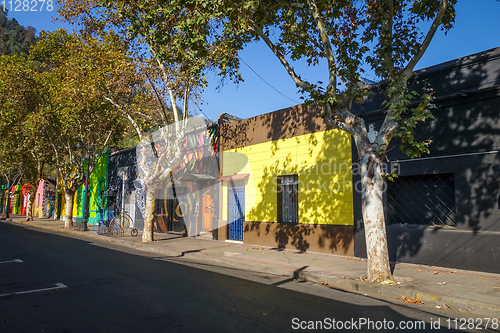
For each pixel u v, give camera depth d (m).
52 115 22.31
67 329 4.27
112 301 5.54
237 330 4.28
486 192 8.03
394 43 7.14
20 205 50.97
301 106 12.55
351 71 7.34
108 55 15.69
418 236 9.05
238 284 7.09
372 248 7.18
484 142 8.17
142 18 11.46
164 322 4.54
